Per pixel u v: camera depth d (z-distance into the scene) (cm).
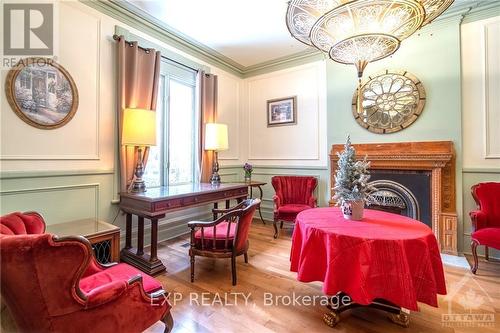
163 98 330
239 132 460
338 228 163
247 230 232
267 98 442
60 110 227
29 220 147
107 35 264
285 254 284
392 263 139
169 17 294
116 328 115
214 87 391
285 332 156
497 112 269
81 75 243
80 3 241
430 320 168
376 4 162
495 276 230
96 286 134
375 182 320
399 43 192
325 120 383
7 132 197
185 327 161
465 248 283
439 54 291
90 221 231
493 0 264
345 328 160
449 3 175
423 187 294
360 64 212
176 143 350
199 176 367
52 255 98
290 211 335
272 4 269
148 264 234
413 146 304
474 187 264
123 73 266
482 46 275
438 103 292
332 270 148
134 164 277
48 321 101
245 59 422
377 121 327
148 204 232
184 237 344
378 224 172
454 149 283
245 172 408
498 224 246
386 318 171
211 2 265
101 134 259
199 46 365
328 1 181
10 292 97
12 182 200
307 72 399
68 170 233
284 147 425
